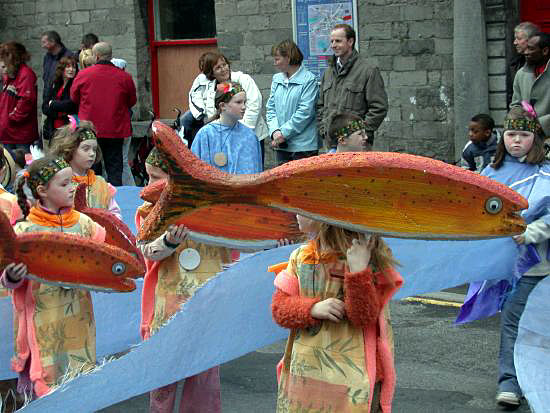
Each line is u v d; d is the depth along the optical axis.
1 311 6.17
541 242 5.98
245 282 4.95
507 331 6.24
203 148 6.70
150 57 16.11
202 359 4.90
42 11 16.52
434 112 13.13
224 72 10.87
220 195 3.69
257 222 5.04
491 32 12.45
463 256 5.75
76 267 5.10
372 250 4.26
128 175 13.52
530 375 5.12
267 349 8.02
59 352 5.77
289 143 11.60
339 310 4.18
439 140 13.14
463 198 3.60
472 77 12.49
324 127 11.00
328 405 4.25
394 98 13.36
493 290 6.41
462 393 6.71
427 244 5.61
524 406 6.34
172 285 5.97
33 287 5.73
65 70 13.64
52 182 5.75
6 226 4.97
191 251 5.93
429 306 9.14
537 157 5.99
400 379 7.07
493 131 10.40
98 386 4.56
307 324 4.25
